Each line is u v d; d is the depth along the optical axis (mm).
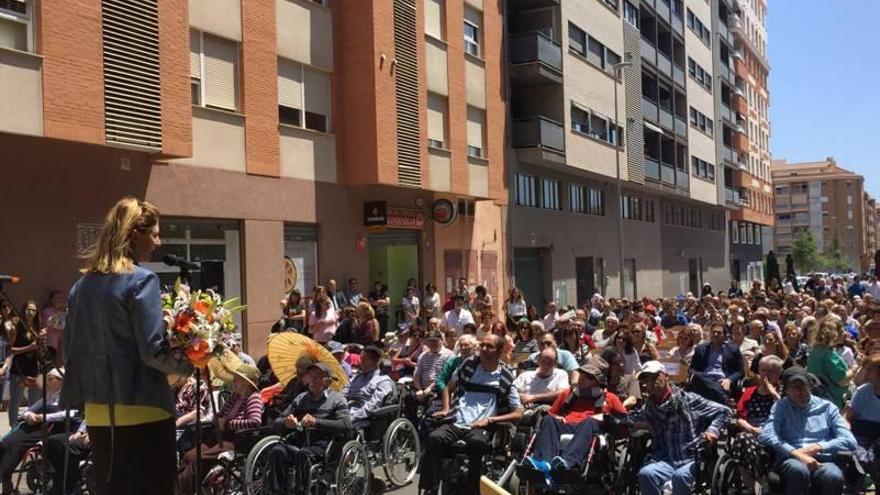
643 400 9922
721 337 12430
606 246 40625
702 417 8305
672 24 49531
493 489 5730
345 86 21047
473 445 8320
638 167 41594
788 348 13273
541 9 33219
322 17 20531
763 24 84375
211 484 7785
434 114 24547
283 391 9586
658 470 7727
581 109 34969
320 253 20328
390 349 15250
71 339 3508
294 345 9258
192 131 15961
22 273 13062
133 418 3465
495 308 29078
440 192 24516
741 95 68812
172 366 3518
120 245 3516
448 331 14430
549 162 31953
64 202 13758
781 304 23984
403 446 10172
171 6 15008
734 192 64812
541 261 34094
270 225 18531
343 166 21000
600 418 8742
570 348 14398
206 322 3691
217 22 17250
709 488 8086
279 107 19234
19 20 12438
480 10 28062
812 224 163750
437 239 25422
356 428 9094
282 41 19172
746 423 8961
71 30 13000
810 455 7703
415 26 22781
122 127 13883
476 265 27969
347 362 12477
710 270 62125
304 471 8031
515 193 31094
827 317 10242
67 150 13836
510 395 8859
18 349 11578
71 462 8336
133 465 3480
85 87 13203
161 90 14672
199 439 4277
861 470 7656
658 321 22375
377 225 21703
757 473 7898
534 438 8375
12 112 12180
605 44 38062
